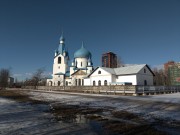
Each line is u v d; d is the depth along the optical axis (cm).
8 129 1222
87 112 1881
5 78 11344
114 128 1227
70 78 8100
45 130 1199
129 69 5412
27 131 1173
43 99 3447
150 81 5491
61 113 1861
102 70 5603
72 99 3222
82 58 8169
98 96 3588
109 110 1972
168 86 4844
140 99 2755
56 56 8406
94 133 1124
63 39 8650
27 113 1878
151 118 1504
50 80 8619
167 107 1981
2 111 2002
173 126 1255
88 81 5981
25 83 11344
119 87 4112
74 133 1128
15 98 3797
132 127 1231
